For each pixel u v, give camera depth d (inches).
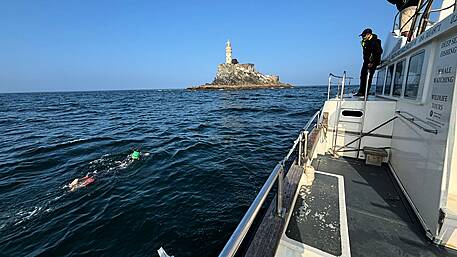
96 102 2399.1
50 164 403.2
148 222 228.5
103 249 196.1
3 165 400.5
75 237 210.8
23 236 214.1
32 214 247.4
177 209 250.5
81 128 796.6
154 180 326.6
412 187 149.6
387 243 119.2
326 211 140.2
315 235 119.4
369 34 254.4
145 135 642.2
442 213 111.1
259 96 2517.2
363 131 233.6
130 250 194.2
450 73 107.3
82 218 238.2
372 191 172.1
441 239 115.0
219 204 259.6
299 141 151.6
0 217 243.4
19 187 310.7
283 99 1982.0
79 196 283.9
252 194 282.2
